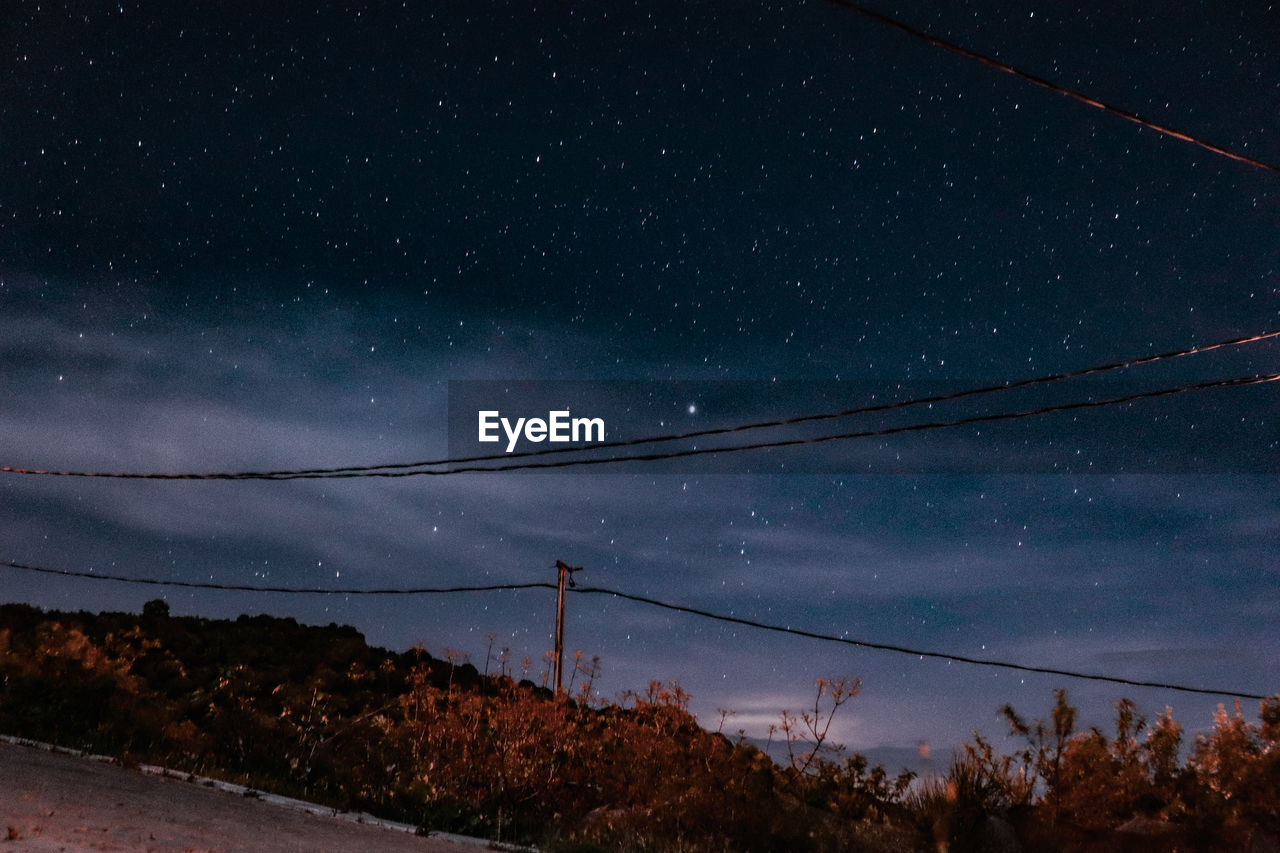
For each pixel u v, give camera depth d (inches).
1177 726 472.1
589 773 526.0
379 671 756.6
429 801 480.1
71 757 424.2
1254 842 419.5
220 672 645.9
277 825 343.0
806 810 474.9
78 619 835.4
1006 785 470.6
